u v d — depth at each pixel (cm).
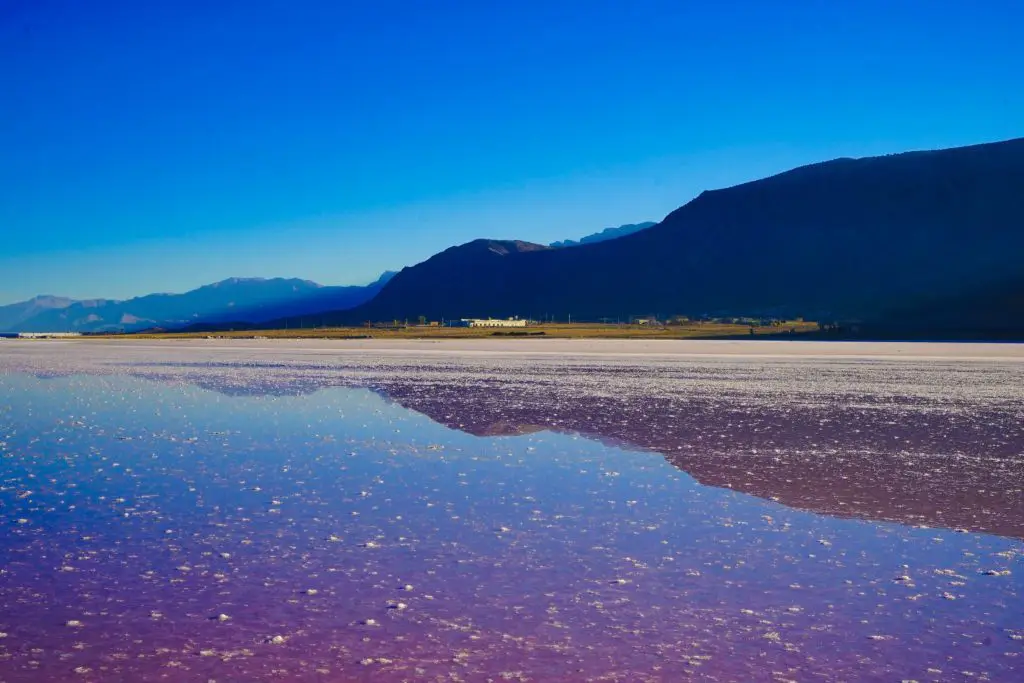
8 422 2283
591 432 2080
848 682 669
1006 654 723
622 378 4041
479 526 1138
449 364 5503
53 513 1201
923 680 673
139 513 1204
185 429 2142
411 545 1043
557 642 746
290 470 1550
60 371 4731
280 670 686
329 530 1113
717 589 885
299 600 848
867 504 1278
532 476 1498
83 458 1677
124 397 3056
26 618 796
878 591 880
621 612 819
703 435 2023
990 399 2948
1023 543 1066
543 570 948
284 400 2939
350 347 9806
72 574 926
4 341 15388
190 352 8219
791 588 889
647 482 1446
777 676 679
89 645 735
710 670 690
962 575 934
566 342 11875
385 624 787
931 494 1347
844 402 2825
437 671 685
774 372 4569
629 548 1037
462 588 887
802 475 1509
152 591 873
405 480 1458
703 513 1218
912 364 5559
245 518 1174
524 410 2589
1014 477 1488
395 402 2852
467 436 2016
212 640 747
